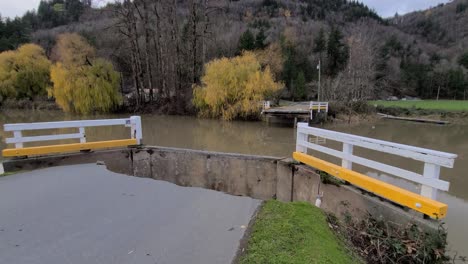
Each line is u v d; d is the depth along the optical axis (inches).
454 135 795.4
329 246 88.3
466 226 236.7
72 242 100.3
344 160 157.8
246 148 560.4
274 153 518.3
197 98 956.0
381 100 1605.6
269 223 105.1
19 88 1253.1
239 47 1507.1
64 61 998.4
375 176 371.2
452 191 331.3
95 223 115.6
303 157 190.1
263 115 854.5
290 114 810.2
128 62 1252.5
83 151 229.9
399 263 94.3
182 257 88.7
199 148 560.4
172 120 931.3
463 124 991.6
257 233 98.2
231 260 85.2
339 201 155.4
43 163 211.5
